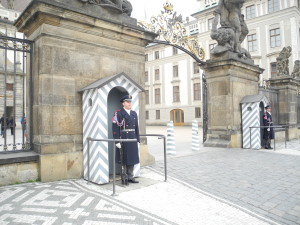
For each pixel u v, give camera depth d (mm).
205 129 12250
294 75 17828
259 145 10555
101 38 6320
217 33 10961
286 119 14945
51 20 5418
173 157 8617
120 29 6492
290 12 32625
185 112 43594
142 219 3492
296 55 32281
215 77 11297
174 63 45031
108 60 6438
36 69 5512
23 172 5102
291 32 32625
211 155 9023
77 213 3623
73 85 5754
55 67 5508
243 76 11664
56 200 4121
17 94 18016
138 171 5805
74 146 5668
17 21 5965
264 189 5078
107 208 3840
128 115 5328
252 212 3947
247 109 10992
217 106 11242
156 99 47969
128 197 4387
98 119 5227
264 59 34938
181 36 10156
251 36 36094
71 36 5770
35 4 5176
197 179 5734
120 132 5258
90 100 5566
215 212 3875
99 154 5141
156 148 11961
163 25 9414
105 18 6133
